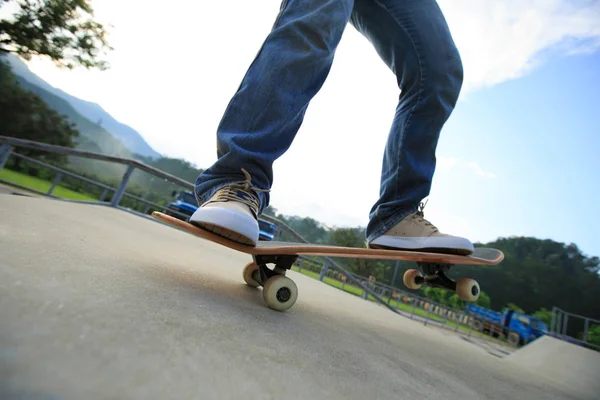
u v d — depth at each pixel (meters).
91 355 0.25
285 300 0.77
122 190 4.26
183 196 8.31
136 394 0.22
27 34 8.12
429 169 1.30
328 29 0.95
